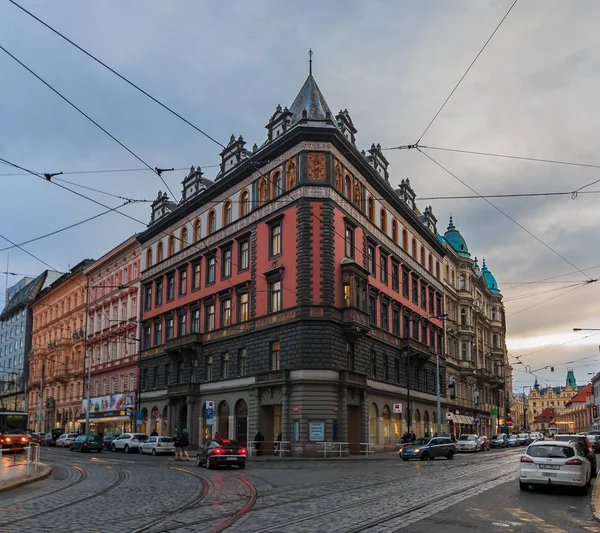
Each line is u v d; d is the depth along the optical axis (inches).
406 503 661.3
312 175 1784.0
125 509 627.8
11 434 2097.7
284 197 1829.5
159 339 2439.7
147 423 2432.3
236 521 548.4
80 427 3031.5
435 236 2815.0
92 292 3144.7
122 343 2728.8
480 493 760.3
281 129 1921.8
